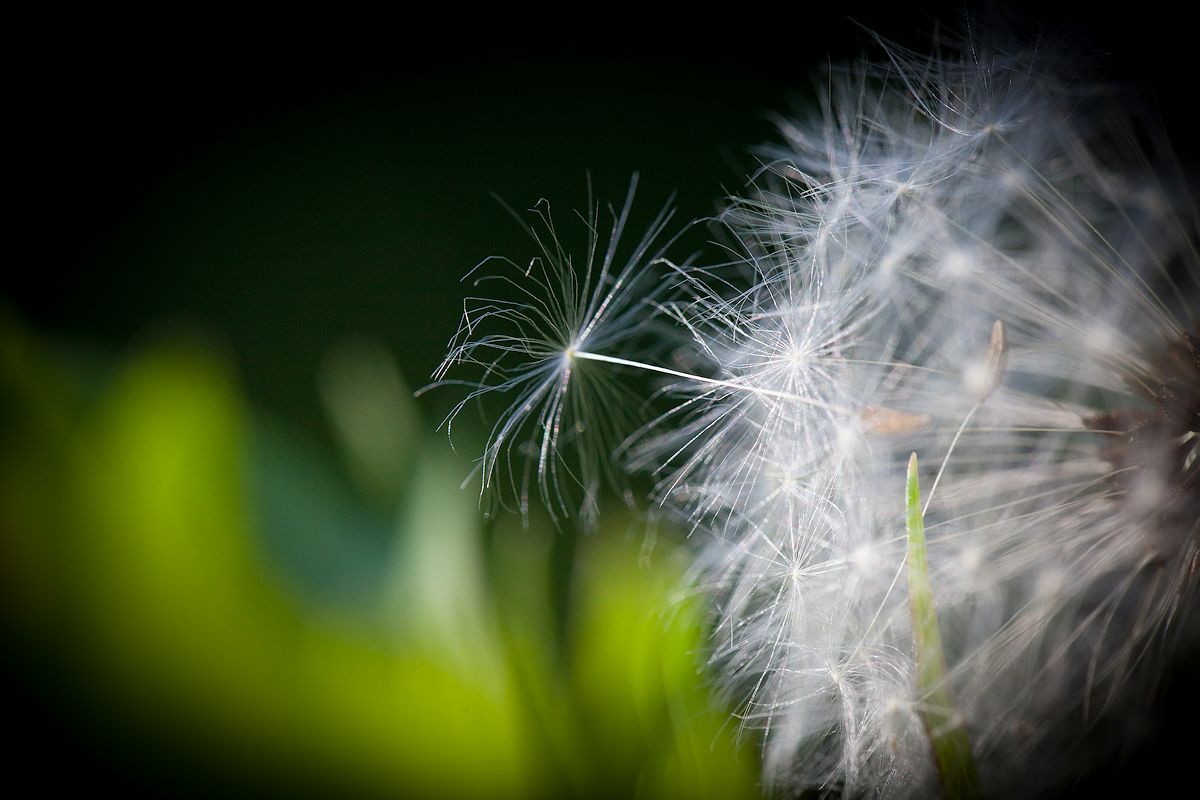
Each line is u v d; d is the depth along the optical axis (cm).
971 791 12
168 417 12
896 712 13
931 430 13
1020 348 13
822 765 13
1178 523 13
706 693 13
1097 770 13
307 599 12
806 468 13
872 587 13
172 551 12
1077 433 13
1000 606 13
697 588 13
